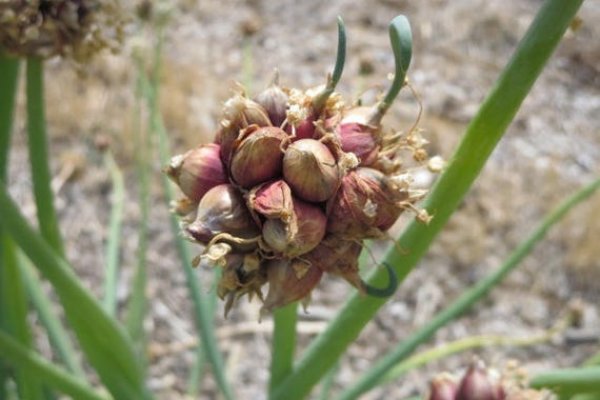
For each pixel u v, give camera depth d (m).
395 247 0.24
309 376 0.28
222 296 0.22
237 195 0.21
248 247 0.21
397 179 0.21
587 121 0.89
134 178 0.74
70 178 0.73
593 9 1.06
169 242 0.69
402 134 0.23
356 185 0.21
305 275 0.22
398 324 0.66
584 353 0.65
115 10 0.31
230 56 0.91
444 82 0.91
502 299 0.69
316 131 0.22
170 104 0.79
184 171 0.22
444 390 0.28
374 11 1.01
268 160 0.21
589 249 0.72
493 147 0.23
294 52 0.93
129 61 0.84
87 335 0.32
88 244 0.69
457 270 0.70
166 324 0.64
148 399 0.34
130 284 0.66
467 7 1.03
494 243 0.73
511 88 0.22
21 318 0.37
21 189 0.73
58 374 0.32
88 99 0.80
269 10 1.00
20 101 0.79
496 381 0.28
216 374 0.36
